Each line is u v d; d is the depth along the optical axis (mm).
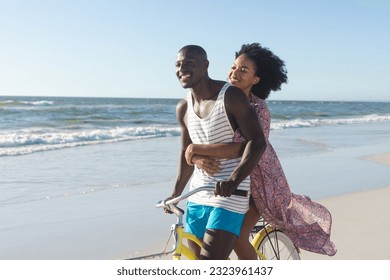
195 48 5512
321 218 6656
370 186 17859
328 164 23781
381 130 51469
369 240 10695
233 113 5473
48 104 104188
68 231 11852
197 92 5660
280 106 141875
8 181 18656
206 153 5605
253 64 6613
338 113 104750
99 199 15508
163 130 43844
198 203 5801
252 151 5332
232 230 5566
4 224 12523
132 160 24734
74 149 29984
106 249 10500
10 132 44562
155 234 11586
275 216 6406
